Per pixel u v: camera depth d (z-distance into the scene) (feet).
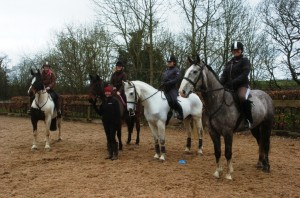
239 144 35.32
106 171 23.38
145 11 62.59
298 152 30.19
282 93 41.09
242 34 66.90
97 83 28.07
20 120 74.13
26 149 33.58
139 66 72.90
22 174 22.91
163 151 26.78
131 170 23.62
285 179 21.18
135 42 67.41
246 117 21.20
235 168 24.16
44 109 32.32
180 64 67.51
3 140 40.50
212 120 20.81
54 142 38.55
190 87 20.21
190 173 22.68
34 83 31.42
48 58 105.19
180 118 27.43
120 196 17.70
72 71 94.89
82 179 21.29
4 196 18.11
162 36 72.38
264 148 23.24
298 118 39.52
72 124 62.08
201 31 61.05
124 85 25.57
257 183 20.27
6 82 138.51
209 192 18.38
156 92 26.55
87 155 29.78
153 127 27.09
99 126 57.98
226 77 22.07
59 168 24.54
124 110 29.76
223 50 62.59
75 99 69.67
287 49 82.43
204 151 31.35
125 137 42.11
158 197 17.48
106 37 71.26
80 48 93.45
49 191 18.86
